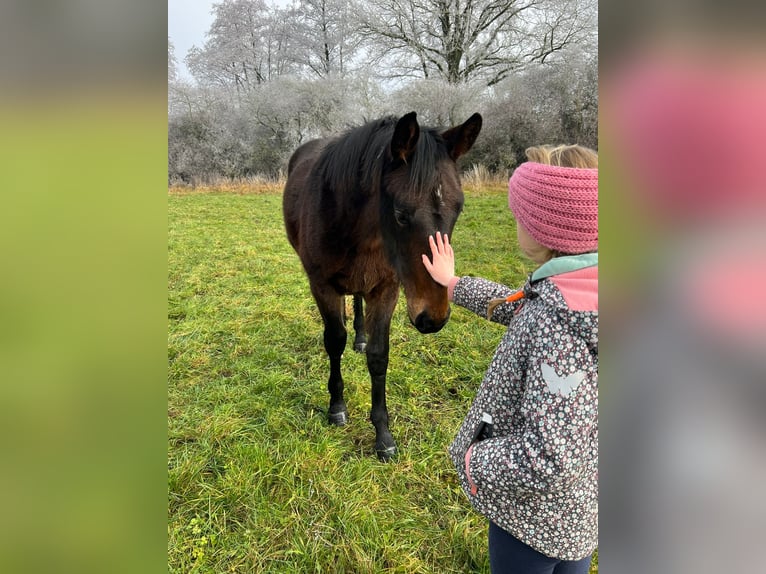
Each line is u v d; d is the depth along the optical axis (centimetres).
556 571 137
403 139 181
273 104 1678
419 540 192
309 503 209
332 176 223
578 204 97
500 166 1377
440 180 178
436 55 1802
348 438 255
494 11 1658
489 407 119
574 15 1562
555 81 1293
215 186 1598
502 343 118
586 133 1291
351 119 1647
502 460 105
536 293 106
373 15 1688
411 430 260
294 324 397
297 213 286
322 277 246
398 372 312
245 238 735
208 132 1694
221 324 396
